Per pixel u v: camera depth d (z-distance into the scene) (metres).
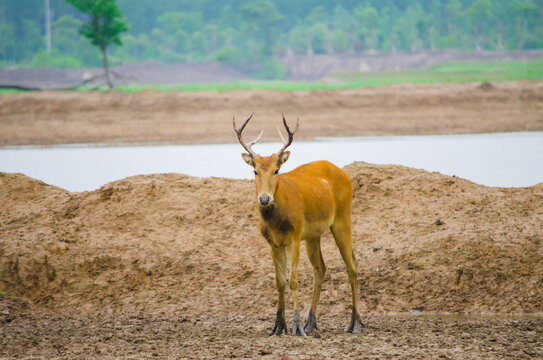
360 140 182.62
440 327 38.34
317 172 39.34
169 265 50.62
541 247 46.53
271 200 34.38
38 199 63.19
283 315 37.31
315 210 37.41
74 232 55.12
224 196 59.88
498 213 51.94
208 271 49.75
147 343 35.19
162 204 58.94
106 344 34.91
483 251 47.16
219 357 32.00
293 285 36.34
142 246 52.62
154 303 46.44
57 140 198.25
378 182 59.97
